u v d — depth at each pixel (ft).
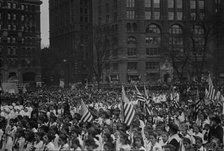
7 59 471.62
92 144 45.65
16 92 203.82
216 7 465.47
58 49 553.23
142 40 460.14
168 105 106.83
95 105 116.67
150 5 466.70
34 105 110.83
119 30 458.50
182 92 180.86
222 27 307.99
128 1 460.55
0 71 465.47
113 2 477.36
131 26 460.14
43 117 71.10
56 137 54.29
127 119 59.00
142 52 459.73
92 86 333.62
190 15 473.67
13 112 97.81
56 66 517.96
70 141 53.78
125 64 452.35
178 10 474.49
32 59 488.02
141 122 67.87
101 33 498.69
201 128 68.33
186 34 416.26
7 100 138.92
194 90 201.87
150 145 51.16
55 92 229.04
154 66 463.83
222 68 386.11
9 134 62.80
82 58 535.60
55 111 98.58
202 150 51.62
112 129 59.41
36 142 54.70
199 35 457.27
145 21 463.01
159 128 55.62
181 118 79.05
